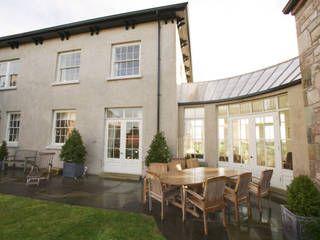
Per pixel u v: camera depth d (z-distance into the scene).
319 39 2.93
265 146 5.71
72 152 6.66
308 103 3.21
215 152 6.93
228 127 6.93
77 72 8.26
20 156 7.86
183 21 7.70
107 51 7.77
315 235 2.28
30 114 8.30
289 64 5.85
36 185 5.47
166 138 6.72
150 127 6.89
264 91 5.54
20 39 8.73
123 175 6.66
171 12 7.10
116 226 2.98
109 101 7.43
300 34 3.44
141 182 6.07
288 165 5.04
